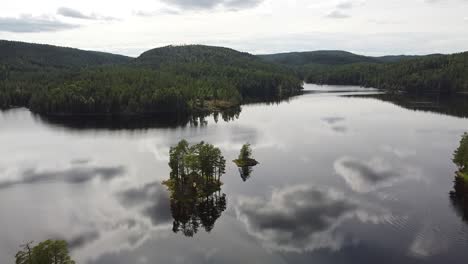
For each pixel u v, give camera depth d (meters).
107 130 182.50
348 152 131.88
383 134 161.50
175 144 149.25
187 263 65.62
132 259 67.06
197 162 96.38
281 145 143.25
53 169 118.19
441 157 124.94
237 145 144.62
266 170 112.62
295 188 97.88
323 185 99.56
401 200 89.25
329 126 181.62
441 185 98.81
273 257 66.81
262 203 88.94
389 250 68.25
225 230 76.81
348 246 69.75
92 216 83.94
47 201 92.56
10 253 69.69
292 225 77.88
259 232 75.56
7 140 161.12
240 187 99.06
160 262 66.06
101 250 69.94
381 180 103.06
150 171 114.88
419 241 71.12
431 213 82.31
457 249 68.38
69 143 154.38
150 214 84.62
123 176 110.50
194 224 79.69
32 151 141.38
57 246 53.34
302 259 66.00
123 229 77.81
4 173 114.62
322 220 79.75
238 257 67.19
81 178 109.12
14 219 83.00
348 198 90.75
